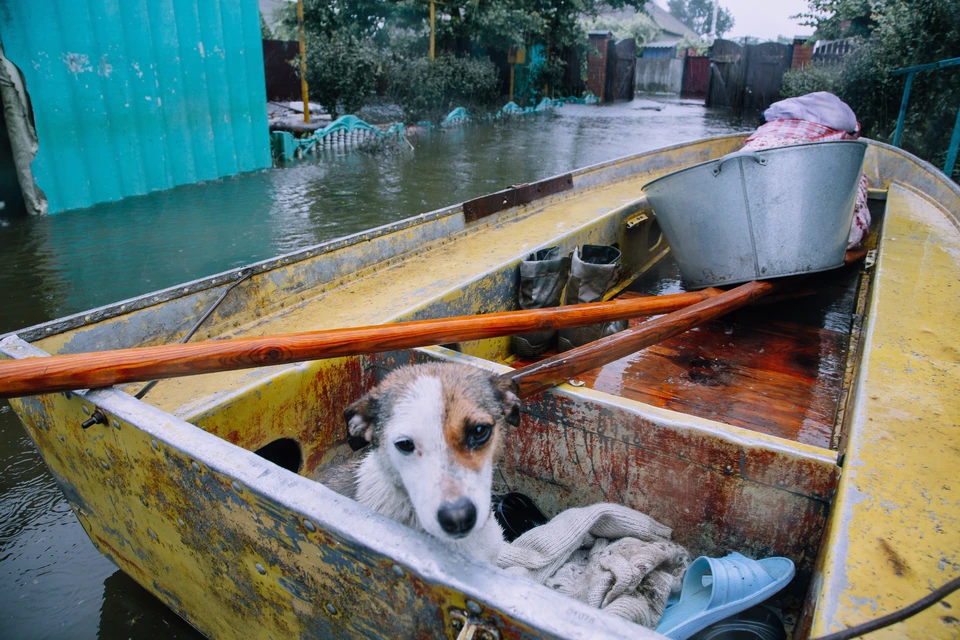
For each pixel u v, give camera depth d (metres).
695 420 2.30
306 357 2.08
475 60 20.67
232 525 1.77
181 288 2.78
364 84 16.41
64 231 7.34
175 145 9.64
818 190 3.65
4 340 2.21
